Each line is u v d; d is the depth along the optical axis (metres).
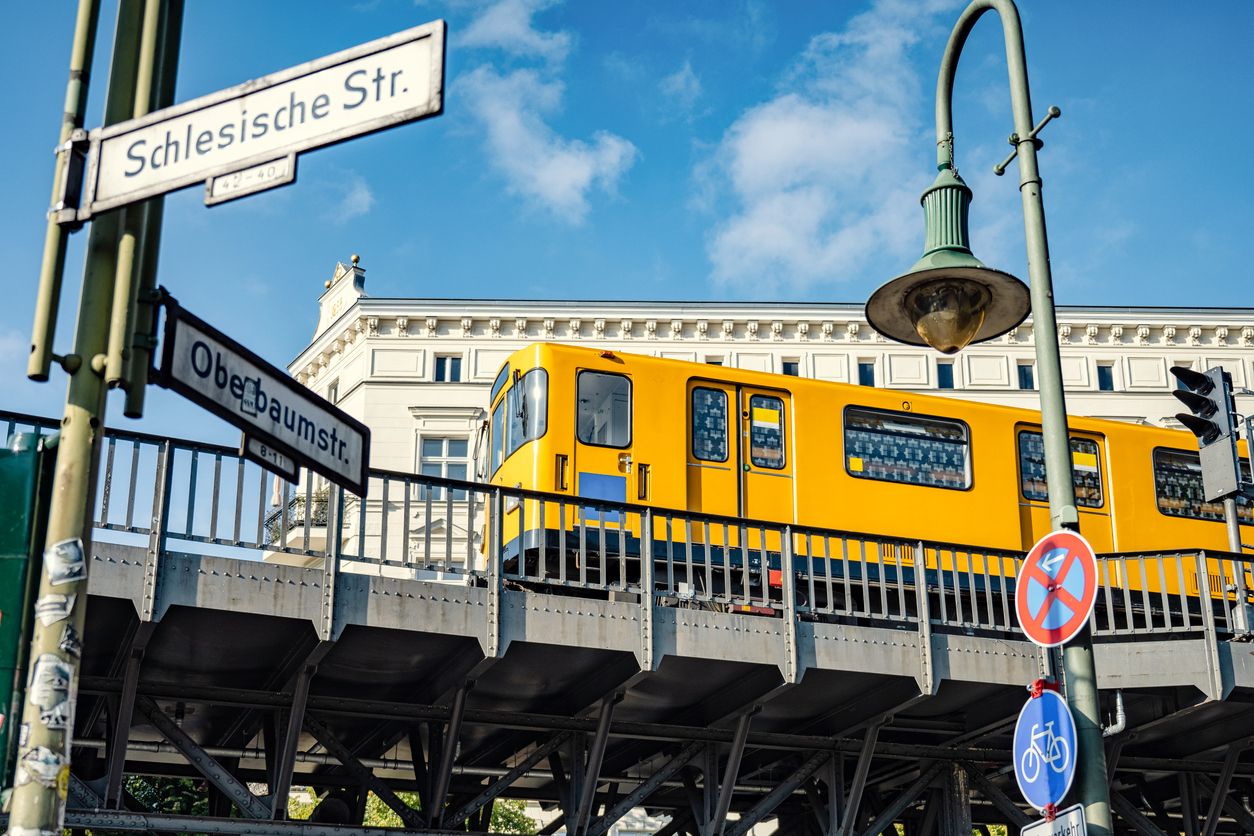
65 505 5.71
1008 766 18.47
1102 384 43.88
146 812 13.38
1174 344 44.06
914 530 19.58
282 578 13.66
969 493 20.08
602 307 42.94
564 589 17.50
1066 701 9.36
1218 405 13.91
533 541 17.38
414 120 5.82
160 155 6.09
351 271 45.69
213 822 13.65
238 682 15.62
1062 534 9.56
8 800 5.50
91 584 12.77
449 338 42.75
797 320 43.16
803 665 15.55
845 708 17.22
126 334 5.99
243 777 18.66
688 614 15.27
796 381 19.44
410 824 15.16
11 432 12.54
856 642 15.88
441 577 39.06
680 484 18.34
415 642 14.58
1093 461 21.47
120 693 14.36
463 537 40.41
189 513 13.32
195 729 17.44
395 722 16.91
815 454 19.23
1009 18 10.93
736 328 43.28
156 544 13.11
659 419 18.50
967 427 20.41
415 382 42.31
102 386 5.93
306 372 45.53
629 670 15.17
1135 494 21.50
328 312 46.22
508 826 37.25
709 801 16.73
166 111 6.14
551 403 18.08
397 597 14.16
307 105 6.00
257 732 17.38
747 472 18.80
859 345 43.34
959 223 11.25
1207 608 16.23
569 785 16.38
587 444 18.06
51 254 6.03
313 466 7.20
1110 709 17.41
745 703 16.06
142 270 6.21
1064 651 9.48
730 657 15.27
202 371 6.40
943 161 11.45
